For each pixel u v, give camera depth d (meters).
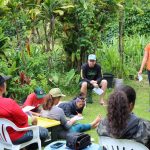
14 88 8.02
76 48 9.77
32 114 6.18
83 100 6.57
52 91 6.03
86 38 9.62
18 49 9.21
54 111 5.98
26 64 8.70
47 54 9.48
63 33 9.77
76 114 6.60
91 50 9.84
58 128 5.96
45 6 9.22
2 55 8.65
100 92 8.09
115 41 11.45
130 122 3.37
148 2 14.27
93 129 6.44
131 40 11.83
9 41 9.23
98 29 10.01
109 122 3.42
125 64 10.65
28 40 9.56
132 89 3.48
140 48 11.43
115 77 10.18
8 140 4.91
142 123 3.37
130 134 3.36
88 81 8.28
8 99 4.86
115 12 9.92
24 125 4.94
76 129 6.08
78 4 9.32
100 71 8.44
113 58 10.21
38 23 9.95
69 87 9.30
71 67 10.05
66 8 9.16
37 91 6.48
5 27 9.22
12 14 9.06
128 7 10.45
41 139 5.54
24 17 9.27
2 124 4.86
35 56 9.19
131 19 14.16
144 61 7.67
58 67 9.98
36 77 8.79
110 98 3.38
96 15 9.78
